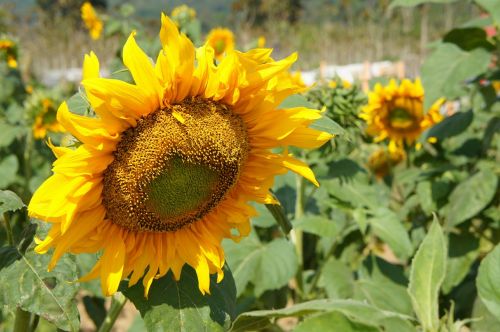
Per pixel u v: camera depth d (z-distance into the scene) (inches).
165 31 22.1
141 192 23.5
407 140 51.8
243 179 25.7
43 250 21.8
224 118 24.2
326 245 47.4
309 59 409.1
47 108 69.3
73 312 22.1
